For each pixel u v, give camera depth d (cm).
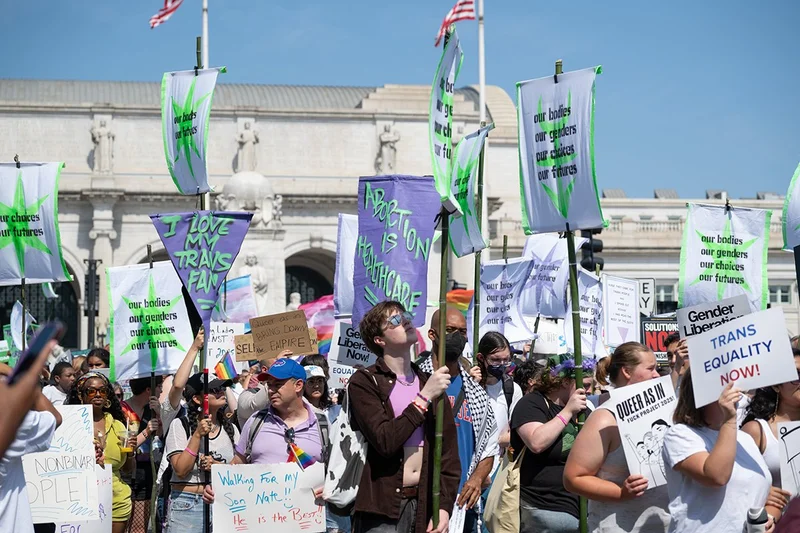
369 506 921
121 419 1404
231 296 2328
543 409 1119
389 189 1313
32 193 1576
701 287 1628
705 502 876
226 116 9031
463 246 1424
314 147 9169
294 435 1161
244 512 1127
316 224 8994
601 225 1153
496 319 1978
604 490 946
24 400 590
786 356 854
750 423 1002
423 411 902
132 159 8850
